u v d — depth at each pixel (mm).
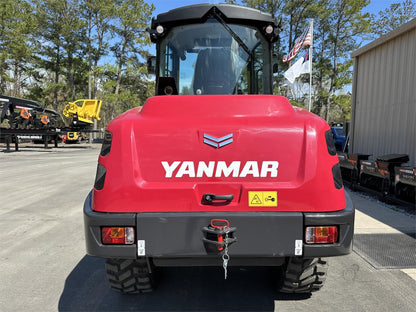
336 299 2738
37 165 12508
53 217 5422
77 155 16922
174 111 2213
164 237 2025
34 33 33031
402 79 6238
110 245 2043
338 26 36031
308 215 2016
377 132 7137
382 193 6062
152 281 2752
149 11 34625
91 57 36000
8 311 2617
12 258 3719
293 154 2105
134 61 36719
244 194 2061
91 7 32250
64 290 2969
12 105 18547
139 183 2078
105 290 2961
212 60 3451
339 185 2139
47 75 44344
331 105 40688
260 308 2611
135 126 2154
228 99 2252
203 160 2107
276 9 33844
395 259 3543
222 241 1985
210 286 3000
